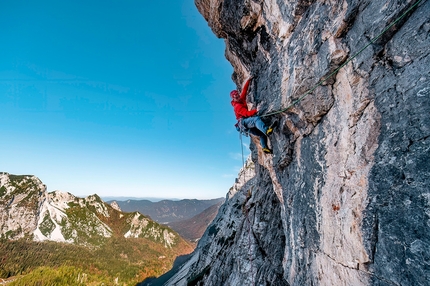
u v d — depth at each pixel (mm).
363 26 4027
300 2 5781
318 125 5570
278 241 10797
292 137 6777
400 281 3049
